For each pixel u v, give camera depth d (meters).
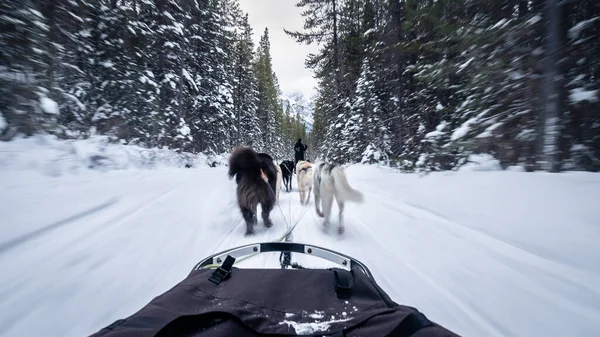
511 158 5.88
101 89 9.78
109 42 9.48
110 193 4.32
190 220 3.92
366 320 1.00
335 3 17.84
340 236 3.61
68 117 8.09
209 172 11.36
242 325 0.99
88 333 1.51
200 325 0.97
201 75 17.66
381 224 4.04
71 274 2.06
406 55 11.04
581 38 4.45
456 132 6.48
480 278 2.18
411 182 6.66
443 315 1.76
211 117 18.38
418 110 11.34
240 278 1.37
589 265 2.08
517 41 5.10
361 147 16.09
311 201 6.69
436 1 6.32
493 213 3.45
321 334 0.95
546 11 4.52
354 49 17.55
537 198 3.46
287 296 1.21
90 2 7.96
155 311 1.00
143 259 2.50
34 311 1.61
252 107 30.61
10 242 2.25
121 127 10.37
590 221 2.60
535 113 5.27
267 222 4.09
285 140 60.34
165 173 8.46
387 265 2.57
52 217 2.91
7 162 4.54
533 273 2.13
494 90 5.86
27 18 5.05
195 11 15.66
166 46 12.50
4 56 4.98
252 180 3.82
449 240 3.02
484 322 1.66
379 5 12.88
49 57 5.63
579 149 4.78
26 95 5.33
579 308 1.69
